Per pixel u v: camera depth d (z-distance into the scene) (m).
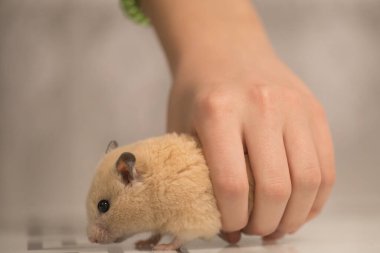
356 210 0.66
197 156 0.42
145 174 0.42
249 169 0.42
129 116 0.87
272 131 0.42
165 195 0.42
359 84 0.88
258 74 0.45
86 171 0.87
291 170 0.42
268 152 0.41
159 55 0.87
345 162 0.89
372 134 0.89
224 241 0.46
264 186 0.41
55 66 0.86
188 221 0.42
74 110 0.87
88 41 0.86
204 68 0.47
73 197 0.87
